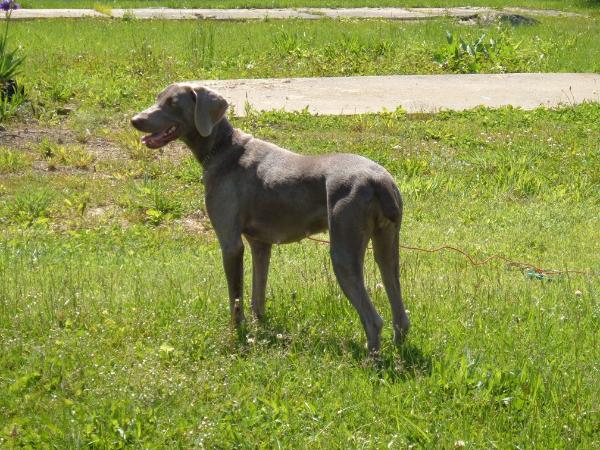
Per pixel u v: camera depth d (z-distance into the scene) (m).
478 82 22.92
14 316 9.03
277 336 8.50
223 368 8.02
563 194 15.17
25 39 27.22
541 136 18.16
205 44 26.69
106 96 19.70
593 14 40.84
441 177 15.55
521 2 44.28
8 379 7.74
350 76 23.42
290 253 12.12
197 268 11.25
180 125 8.93
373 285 10.28
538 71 25.03
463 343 8.59
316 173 8.34
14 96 18.28
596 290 10.55
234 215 8.73
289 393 7.59
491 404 7.45
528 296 9.97
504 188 15.42
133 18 34.34
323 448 6.82
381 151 16.86
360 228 8.02
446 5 42.78
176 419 7.13
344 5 41.88
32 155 16.27
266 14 36.75
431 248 12.62
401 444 6.87
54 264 11.29
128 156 16.47
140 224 13.59
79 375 7.75
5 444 6.75
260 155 8.73
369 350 8.15
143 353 8.23
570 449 6.88
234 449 6.82
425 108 20.19
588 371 8.11
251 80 22.33
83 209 13.83
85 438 6.82
